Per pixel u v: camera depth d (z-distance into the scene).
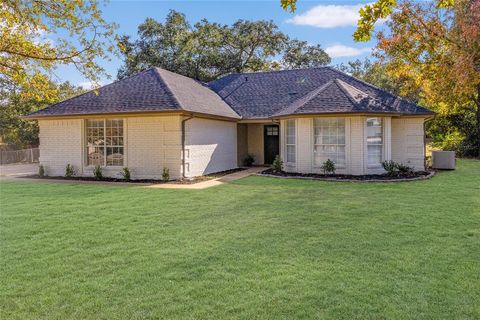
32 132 31.27
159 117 14.29
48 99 7.83
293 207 8.31
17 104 29.77
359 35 4.48
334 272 4.43
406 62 21.03
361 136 14.05
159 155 14.33
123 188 11.81
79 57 6.88
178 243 5.63
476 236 5.85
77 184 13.08
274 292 3.90
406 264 4.66
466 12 18.31
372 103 14.46
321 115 14.28
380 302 3.66
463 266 4.58
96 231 6.36
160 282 4.18
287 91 19.62
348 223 6.76
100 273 4.47
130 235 6.10
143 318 3.42
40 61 6.85
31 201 9.33
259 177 14.46
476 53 17.98
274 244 5.54
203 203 8.91
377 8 4.32
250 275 4.35
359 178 13.34
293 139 15.62
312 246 5.43
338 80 16.02
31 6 6.14
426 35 19.44
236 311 3.52
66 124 15.58
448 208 7.94
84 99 15.91
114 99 15.29
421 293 3.85
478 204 8.36
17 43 6.48
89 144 15.39
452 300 3.70
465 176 14.02
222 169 17.27
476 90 22.67
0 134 31.78
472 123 25.12
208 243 5.61
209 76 32.75
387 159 14.60
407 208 7.99
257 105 19.06
